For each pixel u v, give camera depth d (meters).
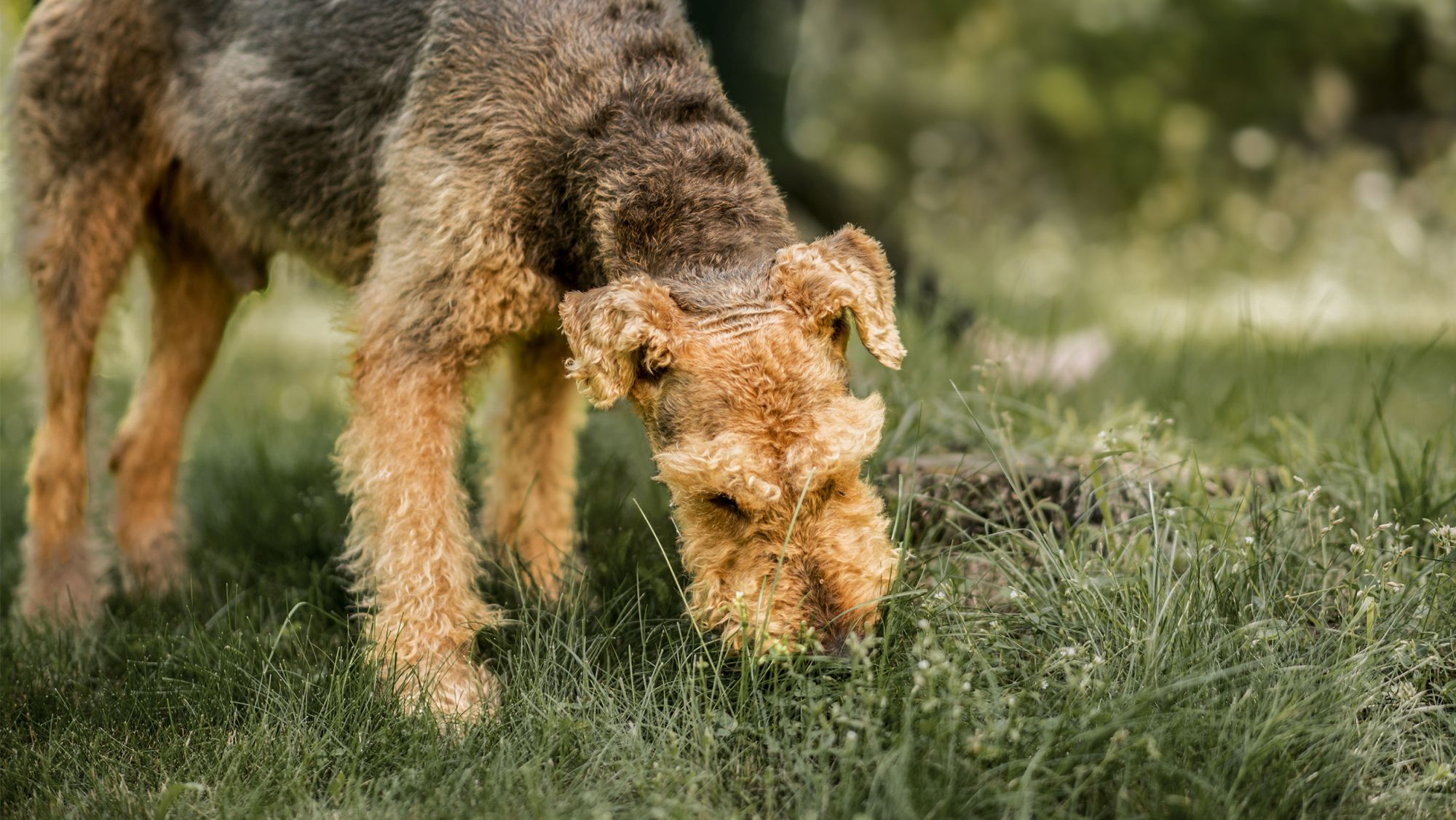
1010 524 5.02
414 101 5.01
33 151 6.14
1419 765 3.84
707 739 3.79
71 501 6.13
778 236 4.59
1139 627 4.14
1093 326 11.80
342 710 4.22
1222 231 19.95
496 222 4.71
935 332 7.39
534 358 5.75
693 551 4.03
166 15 6.00
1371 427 6.12
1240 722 3.65
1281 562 4.49
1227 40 22.45
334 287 6.07
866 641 3.66
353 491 4.95
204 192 6.25
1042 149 24.47
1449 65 22.22
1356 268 15.85
